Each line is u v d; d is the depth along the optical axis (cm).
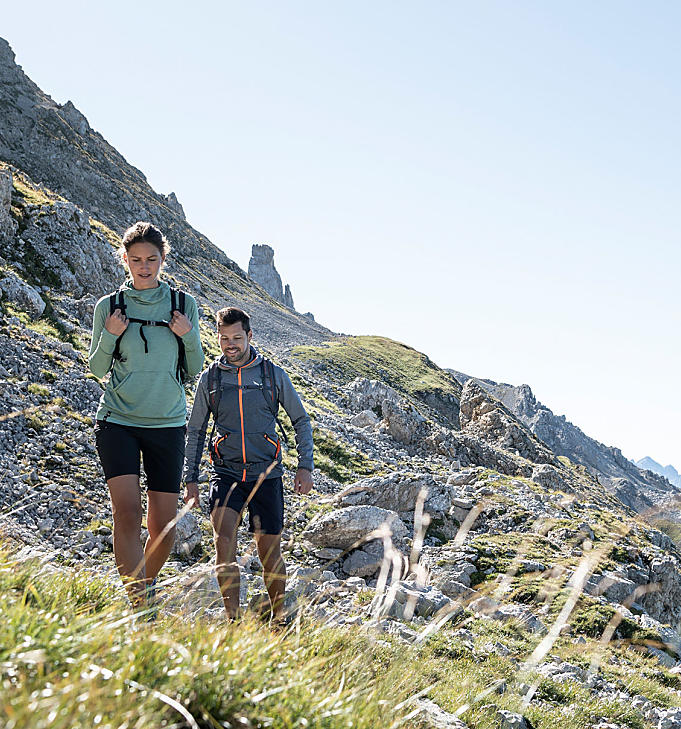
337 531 1464
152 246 555
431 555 1495
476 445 3738
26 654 228
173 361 554
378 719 305
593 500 3800
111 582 445
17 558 388
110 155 15125
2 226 3005
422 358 10144
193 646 308
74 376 1961
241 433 602
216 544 565
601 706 775
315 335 10788
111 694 235
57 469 1474
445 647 800
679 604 1708
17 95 13988
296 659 334
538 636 898
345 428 3198
